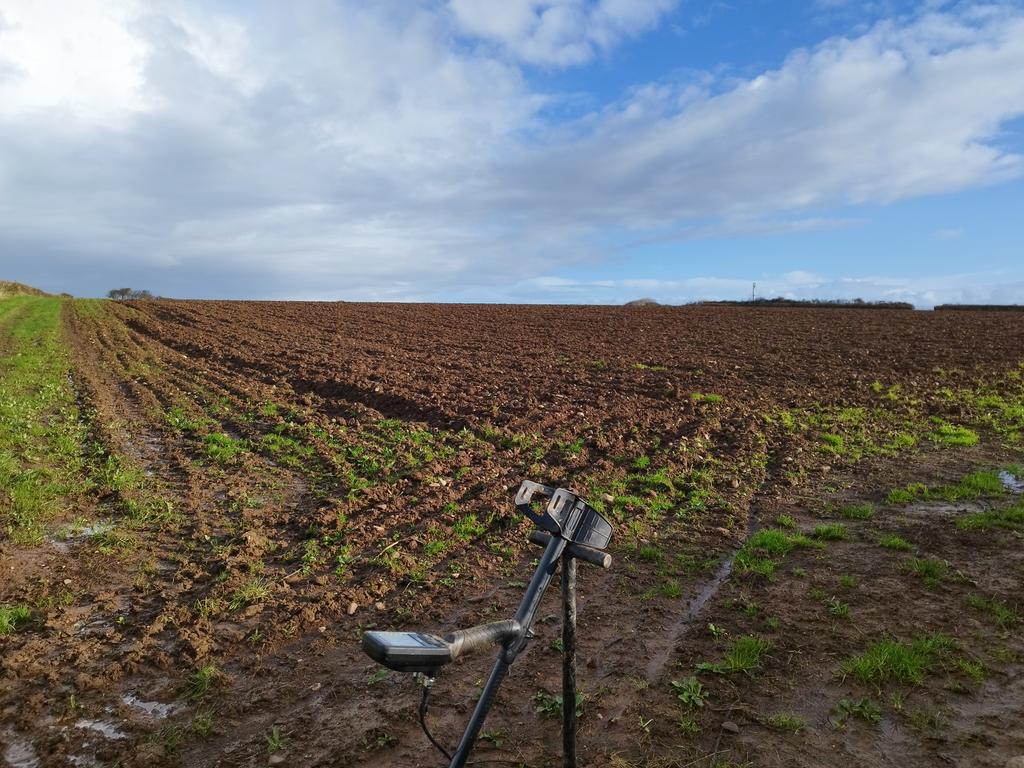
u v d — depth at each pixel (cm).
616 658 484
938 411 1362
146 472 1024
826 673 452
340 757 382
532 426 1272
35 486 902
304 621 558
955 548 674
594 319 4103
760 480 950
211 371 2109
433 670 203
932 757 362
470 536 747
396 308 5278
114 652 512
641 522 787
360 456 1091
